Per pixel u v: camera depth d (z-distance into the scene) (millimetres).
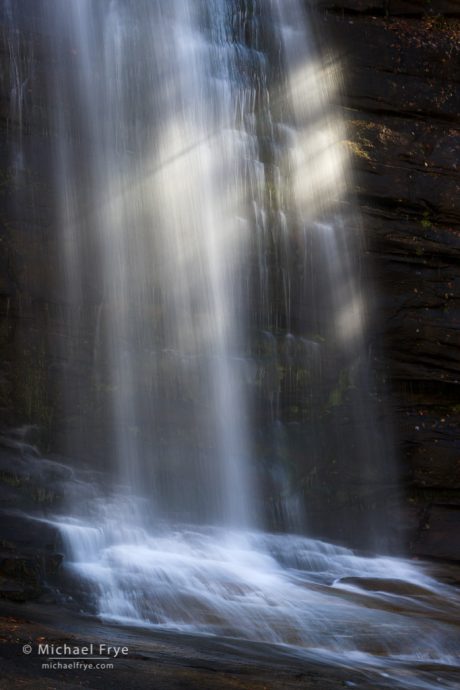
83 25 11406
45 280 10586
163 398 10875
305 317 11844
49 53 11102
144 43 11781
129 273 11008
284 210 12070
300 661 6043
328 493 11445
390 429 11906
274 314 11703
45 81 11016
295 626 6922
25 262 10516
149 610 7074
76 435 10438
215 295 11414
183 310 11203
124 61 11602
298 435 11461
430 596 8727
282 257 11875
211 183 11820
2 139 10656
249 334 11500
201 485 10836
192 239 11461
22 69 10898
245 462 11125
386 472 11766
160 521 10109
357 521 11492
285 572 9336
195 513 10727
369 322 12078
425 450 11844
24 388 10320
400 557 11148
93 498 9617
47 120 10953
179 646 6004
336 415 11688
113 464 10531
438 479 11812
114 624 6637
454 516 11672
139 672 5105
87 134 11148
